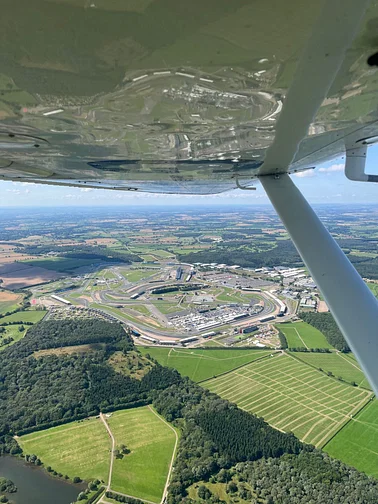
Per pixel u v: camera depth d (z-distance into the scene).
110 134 2.45
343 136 3.14
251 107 2.00
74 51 1.38
